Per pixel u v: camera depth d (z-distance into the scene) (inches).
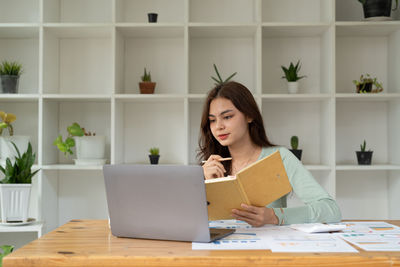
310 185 61.6
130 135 116.0
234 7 114.3
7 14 116.0
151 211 45.7
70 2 115.5
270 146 70.0
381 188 115.2
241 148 69.2
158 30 106.5
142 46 115.7
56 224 114.3
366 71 114.3
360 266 37.7
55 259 39.1
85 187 116.7
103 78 116.2
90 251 41.0
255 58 106.4
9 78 104.5
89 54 116.3
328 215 55.5
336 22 101.6
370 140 114.6
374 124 114.7
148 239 46.6
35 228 97.4
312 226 50.8
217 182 46.6
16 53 116.3
